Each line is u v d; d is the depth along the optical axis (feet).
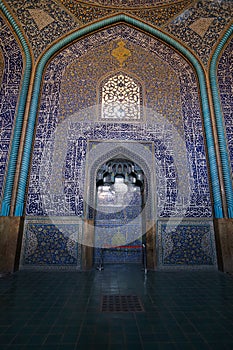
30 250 13.15
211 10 15.88
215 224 13.67
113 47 17.40
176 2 15.99
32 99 15.28
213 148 14.73
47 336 5.23
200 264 13.30
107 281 10.53
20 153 14.08
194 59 16.66
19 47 16.05
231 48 16.48
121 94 16.62
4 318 6.20
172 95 16.55
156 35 16.76
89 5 16.14
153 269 13.32
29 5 15.62
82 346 4.82
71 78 16.67
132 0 16.19
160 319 6.22
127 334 5.37
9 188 13.38
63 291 8.82
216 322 6.04
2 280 10.54
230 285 9.87
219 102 15.61
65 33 16.43
